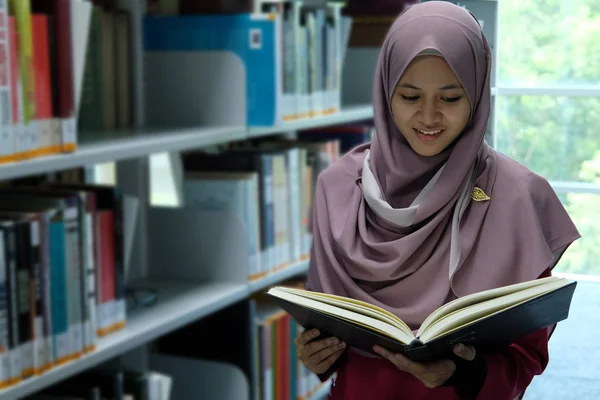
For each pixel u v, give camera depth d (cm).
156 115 225
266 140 262
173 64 221
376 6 296
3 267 146
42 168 150
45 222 156
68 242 162
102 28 207
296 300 127
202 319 225
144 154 178
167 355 228
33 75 150
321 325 130
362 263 137
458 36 130
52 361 159
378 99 142
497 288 124
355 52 302
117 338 176
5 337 147
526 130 248
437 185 134
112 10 215
